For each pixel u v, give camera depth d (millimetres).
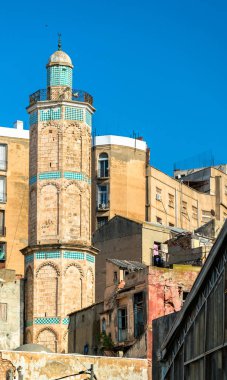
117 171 109250
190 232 97000
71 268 81625
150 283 69375
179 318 37531
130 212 108562
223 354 31609
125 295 71750
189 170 127750
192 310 36125
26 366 64688
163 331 45125
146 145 112125
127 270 79062
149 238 95375
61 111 84375
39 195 83562
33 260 82188
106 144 109812
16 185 108438
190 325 36531
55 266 81500
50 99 84812
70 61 85938
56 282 81250
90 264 82812
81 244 82188
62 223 82562
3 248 106312
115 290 73438
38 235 82750
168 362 40594
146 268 70062
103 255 97625
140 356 68562
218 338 32250
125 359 66750
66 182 83312
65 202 83000
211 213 119000
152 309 68875
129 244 95812
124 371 66500
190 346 36562
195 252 87312
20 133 109812
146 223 95625
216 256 32406
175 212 113750
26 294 82750
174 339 39250
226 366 31250
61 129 84125
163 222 111250
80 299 81250
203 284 34094
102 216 107938
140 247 94625
